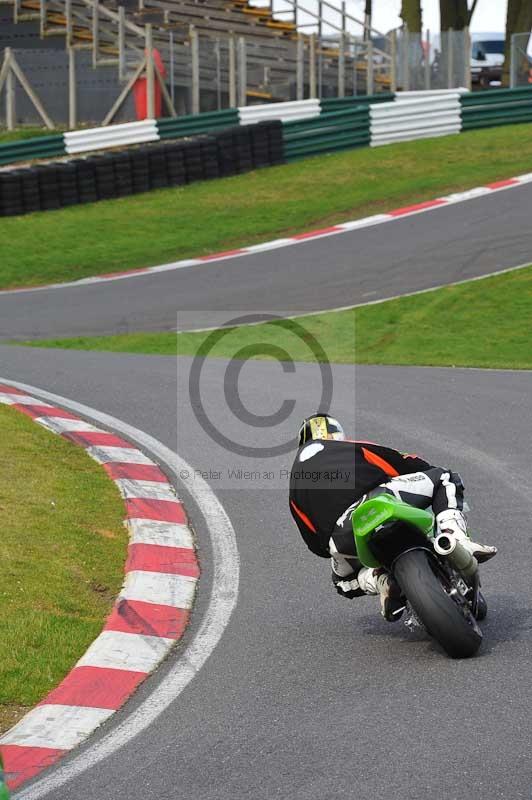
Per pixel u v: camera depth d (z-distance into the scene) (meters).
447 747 15.95
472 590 20.03
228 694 18.55
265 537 27.52
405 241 86.56
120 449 35.00
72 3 132.12
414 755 15.76
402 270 79.38
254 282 78.56
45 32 130.62
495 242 84.19
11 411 38.22
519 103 124.31
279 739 16.62
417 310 70.44
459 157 111.06
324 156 115.25
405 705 17.55
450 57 133.00
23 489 29.25
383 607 19.75
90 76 124.94
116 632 21.28
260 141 111.44
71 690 18.73
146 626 21.73
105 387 45.53
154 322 69.19
